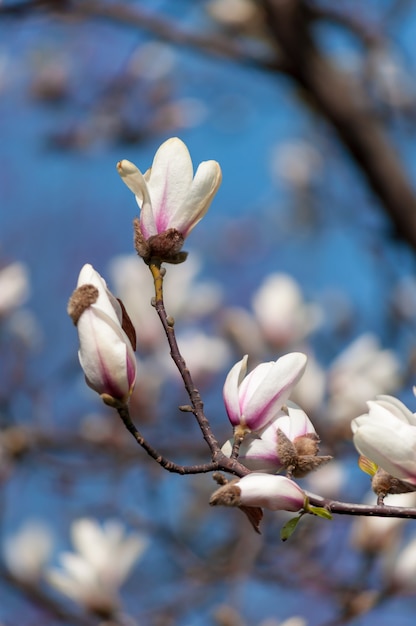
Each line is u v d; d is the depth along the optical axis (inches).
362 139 306.8
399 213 310.0
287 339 293.6
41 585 285.4
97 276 112.0
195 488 295.7
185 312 309.9
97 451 291.1
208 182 115.5
